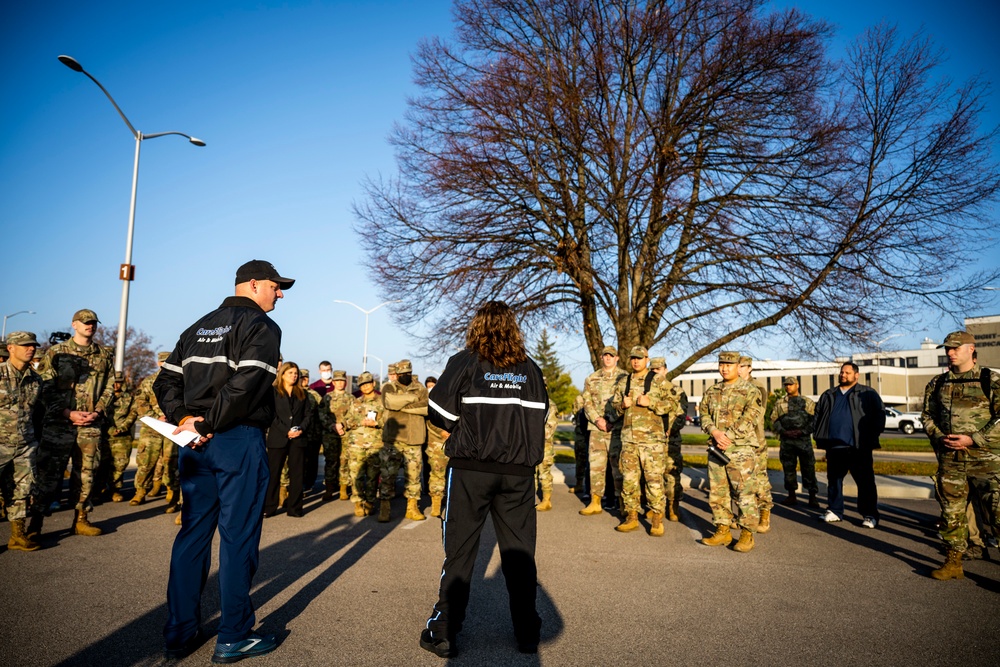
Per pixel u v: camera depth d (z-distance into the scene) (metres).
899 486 11.43
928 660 3.64
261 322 3.58
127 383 9.44
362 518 8.14
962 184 13.26
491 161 14.31
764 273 14.06
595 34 13.88
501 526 3.72
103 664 3.30
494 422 3.66
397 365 7.93
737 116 13.80
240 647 3.40
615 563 5.91
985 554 6.37
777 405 10.29
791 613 4.48
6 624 3.88
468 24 16.03
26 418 5.84
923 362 80.44
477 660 3.50
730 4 13.75
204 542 3.54
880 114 13.72
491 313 3.89
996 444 5.38
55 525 7.14
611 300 15.65
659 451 7.35
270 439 8.08
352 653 3.54
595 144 14.14
